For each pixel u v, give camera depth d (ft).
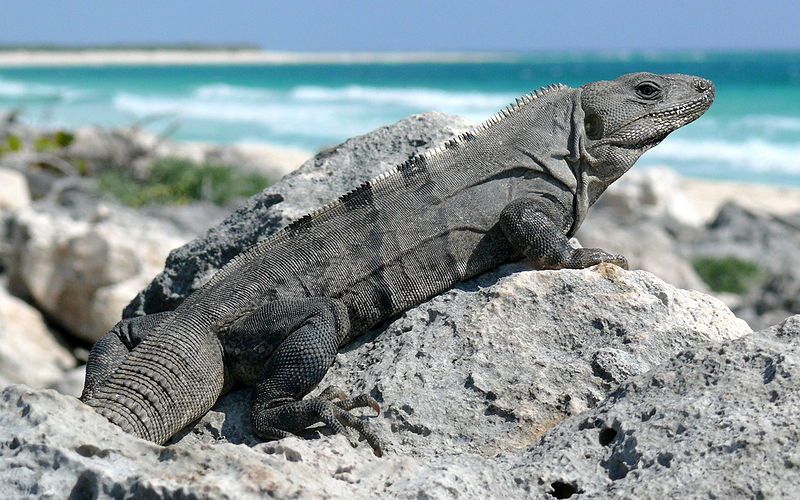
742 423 2.25
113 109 29.58
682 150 20.99
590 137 3.00
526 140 2.96
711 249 10.56
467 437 2.55
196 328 2.69
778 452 2.19
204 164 11.19
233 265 2.83
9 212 8.23
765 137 22.44
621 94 3.00
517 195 2.93
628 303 2.73
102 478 2.18
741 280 9.34
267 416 2.57
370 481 2.30
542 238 2.84
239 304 2.73
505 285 2.76
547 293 2.75
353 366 2.75
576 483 2.32
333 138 22.75
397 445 2.54
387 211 2.86
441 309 2.79
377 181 2.88
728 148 21.09
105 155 11.89
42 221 6.77
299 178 3.23
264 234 3.12
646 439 2.31
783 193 15.38
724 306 2.85
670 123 3.01
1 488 2.20
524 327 2.70
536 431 2.55
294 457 2.34
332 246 2.82
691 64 75.31
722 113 27.20
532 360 2.65
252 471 2.19
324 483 2.24
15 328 6.00
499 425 2.56
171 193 10.64
